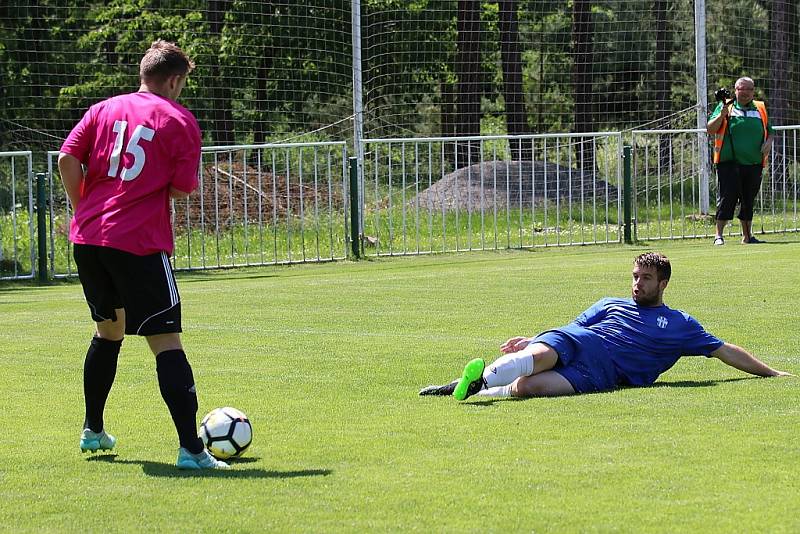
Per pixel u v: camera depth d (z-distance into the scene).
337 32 71.12
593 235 56.53
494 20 87.25
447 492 14.28
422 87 83.62
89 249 16.50
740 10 86.94
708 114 68.56
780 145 78.62
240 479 15.23
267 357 25.53
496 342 27.11
